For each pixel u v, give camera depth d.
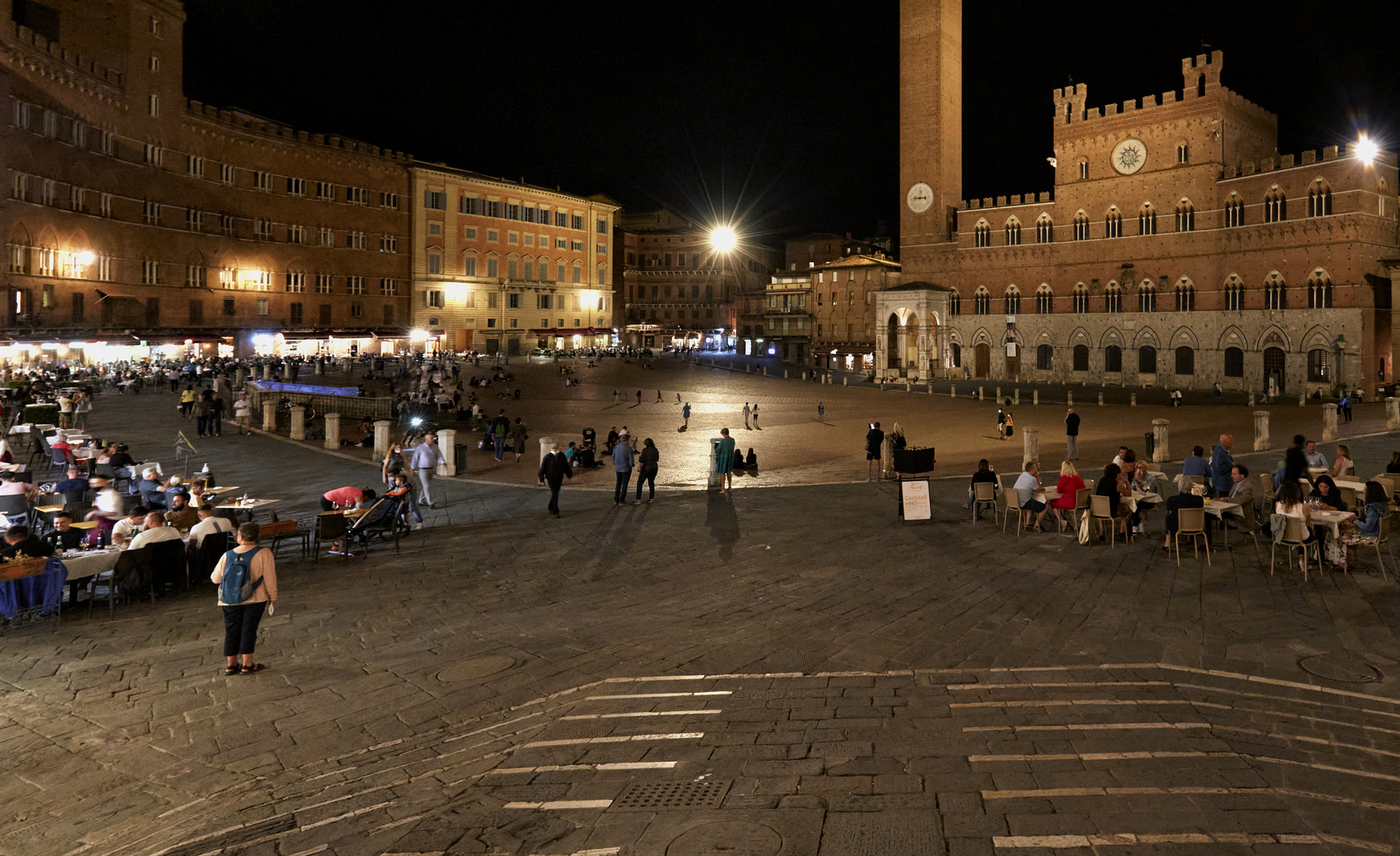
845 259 115.88
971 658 12.42
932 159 99.75
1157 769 8.64
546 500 26.52
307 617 15.20
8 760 9.84
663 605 15.55
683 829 7.73
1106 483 19.44
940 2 97.75
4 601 14.40
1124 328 85.69
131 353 77.88
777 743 9.61
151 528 16.23
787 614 14.80
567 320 133.38
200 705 11.32
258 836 7.98
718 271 157.12
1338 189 70.50
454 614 15.23
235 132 92.81
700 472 33.03
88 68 73.62
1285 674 11.43
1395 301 66.31
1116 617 14.23
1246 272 77.12
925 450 29.16
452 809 8.35
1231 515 19.66
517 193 125.56
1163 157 82.62
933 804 8.05
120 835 8.24
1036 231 92.31
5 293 62.69
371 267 109.56
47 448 32.09
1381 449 34.62
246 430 42.28
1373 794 8.00
